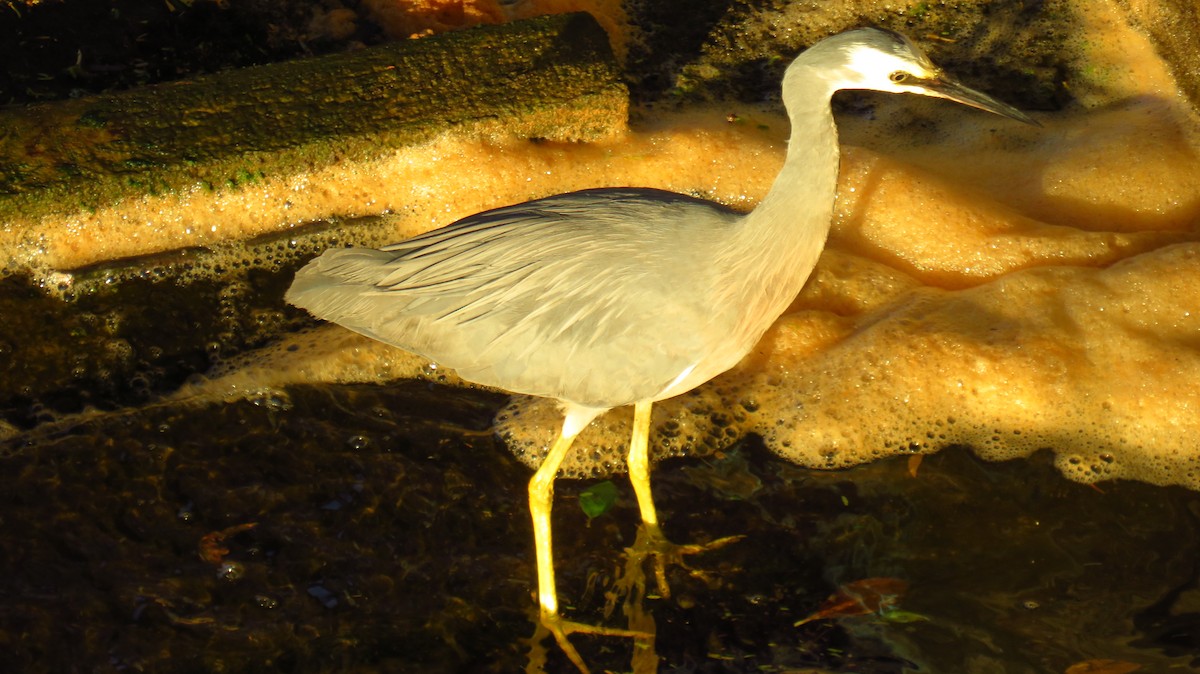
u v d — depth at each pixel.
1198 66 6.72
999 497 5.26
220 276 6.09
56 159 5.94
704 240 4.50
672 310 4.45
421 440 5.41
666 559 4.96
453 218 6.34
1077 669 4.46
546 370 4.55
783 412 5.62
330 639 4.55
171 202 6.04
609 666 4.52
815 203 4.36
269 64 6.57
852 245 6.38
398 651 4.52
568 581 4.87
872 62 4.20
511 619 4.70
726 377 5.75
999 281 5.96
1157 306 5.79
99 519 4.94
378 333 4.74
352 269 4.83
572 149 6.50
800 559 4.96
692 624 4.70
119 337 5.75
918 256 6.29
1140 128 6.82
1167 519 5.17
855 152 6.59
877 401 5.60
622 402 4.62
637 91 7.13
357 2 7.35
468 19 7.26
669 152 6.57
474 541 5.00
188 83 6.41
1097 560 4.96
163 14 7.13
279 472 5.20
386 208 6.35
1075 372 5.60
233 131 6.14
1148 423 5.50
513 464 5.36
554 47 6.65
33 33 6.87
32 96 6.55
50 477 5.09
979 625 4.66
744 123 6.91
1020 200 6.60
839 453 5.48
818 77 4.25
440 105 6.31
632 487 5.31
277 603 4.67
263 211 6.21
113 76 6.75
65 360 5.63
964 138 7.01
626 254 4.54
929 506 5.21
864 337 5.77
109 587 4.67
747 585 4.86
